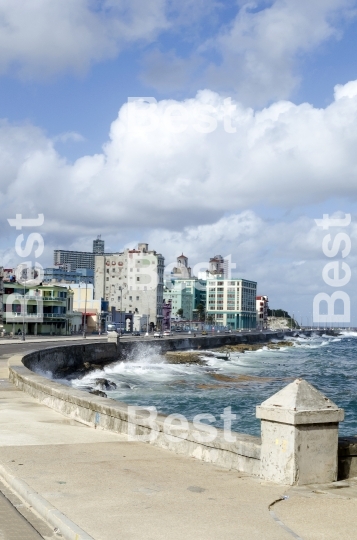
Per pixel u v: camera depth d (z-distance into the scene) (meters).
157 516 6.42
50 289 115.75
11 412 14.41
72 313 127.19
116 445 10.23
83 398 12.91
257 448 8.15
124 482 7.75
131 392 45.22
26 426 12.23
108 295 169.25
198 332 165.62
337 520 6.33
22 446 10.06
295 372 70.44
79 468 8.49
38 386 16.89
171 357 82.38
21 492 7.50
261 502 6.93
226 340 130.00
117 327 149.50
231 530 6.02
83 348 61.41
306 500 7.02
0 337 92.06
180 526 6.12
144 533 5.93
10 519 6.59
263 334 165.62
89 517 6.38
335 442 7.87
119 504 6.82
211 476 8.12
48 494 7.18
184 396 42.84
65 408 13.92
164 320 172.88
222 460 8.71
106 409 11.80
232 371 70.69
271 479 7.86
